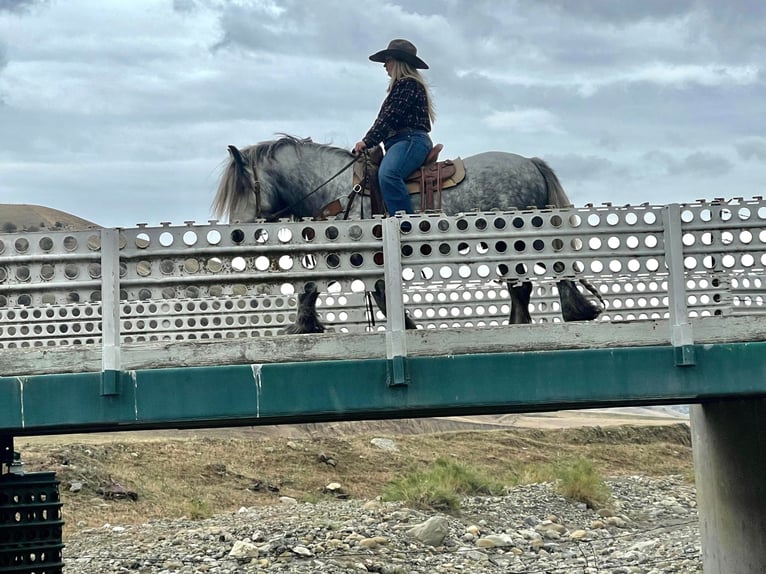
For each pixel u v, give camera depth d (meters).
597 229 7.95
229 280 7.80
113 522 23.67
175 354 7.66
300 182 10.50
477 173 9.88
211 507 26.73
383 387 7.68
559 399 7.73
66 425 7.61
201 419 7.61
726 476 12.20
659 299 8.88
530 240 7.92
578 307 8.80
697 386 7.79
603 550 18.95
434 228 7.88
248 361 7.70
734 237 8.04
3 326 12.21
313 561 16.58
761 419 10.99
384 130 9.89
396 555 17.41
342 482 31.91
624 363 7.79
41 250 7.75
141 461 29.36
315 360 7.71
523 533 20.16
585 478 24.94
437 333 7.77
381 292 9.11
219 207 10.59
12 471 11.21
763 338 7.88
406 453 36.06
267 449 33.09
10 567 9.40
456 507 21.75
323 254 7.87
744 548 11.71
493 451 38.25
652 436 44.09
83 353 7.65
